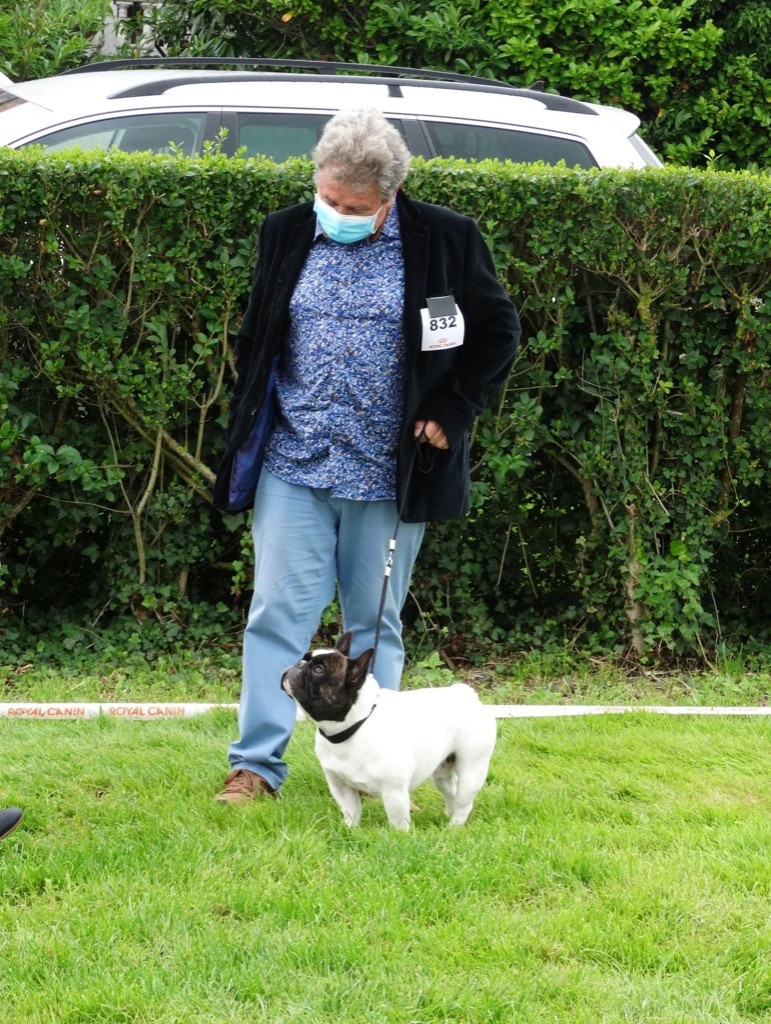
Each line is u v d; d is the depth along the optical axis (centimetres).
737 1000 362
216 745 578
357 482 491
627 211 706
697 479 750
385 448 493
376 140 451
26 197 669
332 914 399
